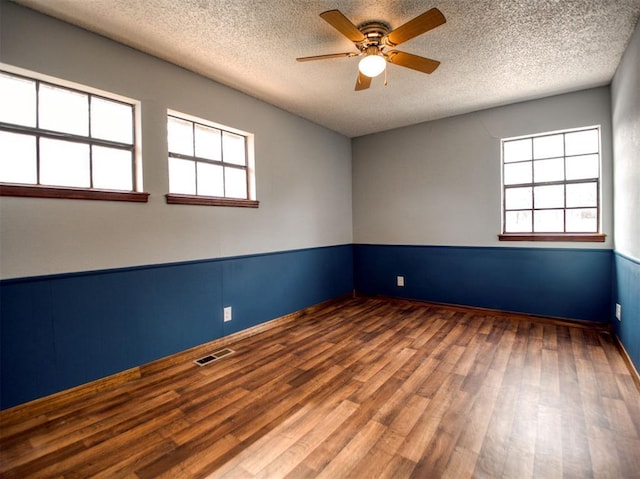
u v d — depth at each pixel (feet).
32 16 6.48
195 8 6.57
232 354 9.52
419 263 14.74
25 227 6.44
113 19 6.89
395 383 7.56
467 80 10.07
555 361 8.57
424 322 12.14
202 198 9.51
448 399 6.85
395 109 12.57
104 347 7.56
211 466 5.05
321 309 14.28
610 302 10.78
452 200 13.71
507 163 12.69
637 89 7.39
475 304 13.39
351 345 9.96
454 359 8.81
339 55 7.38
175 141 9.29
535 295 12.11
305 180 13.57
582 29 7.43
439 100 11.69
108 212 7.63
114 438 5.76
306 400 6.91
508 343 9.89
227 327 10.36
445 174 13.82
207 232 9.79
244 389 7.42
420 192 14.51
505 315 12.67
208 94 9.71
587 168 11.26
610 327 10.71
